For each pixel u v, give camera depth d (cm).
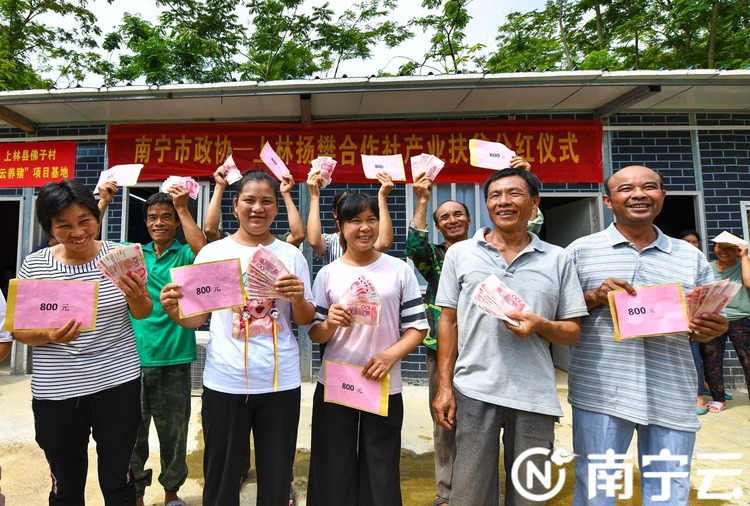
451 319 183
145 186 462
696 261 173
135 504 180
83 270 169
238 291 166
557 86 382
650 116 467
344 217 185
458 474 166
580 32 1041
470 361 168
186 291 164
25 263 170
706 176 464
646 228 176
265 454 169
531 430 160
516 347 164
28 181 476
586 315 169
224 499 164
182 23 898
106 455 170
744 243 359
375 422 180
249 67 920
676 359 166
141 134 461
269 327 172
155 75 816
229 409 166
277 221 464
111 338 171
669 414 163
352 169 459
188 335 229
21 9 887
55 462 166
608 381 169
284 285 166
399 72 912
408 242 234
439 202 465
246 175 185
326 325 177
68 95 389
